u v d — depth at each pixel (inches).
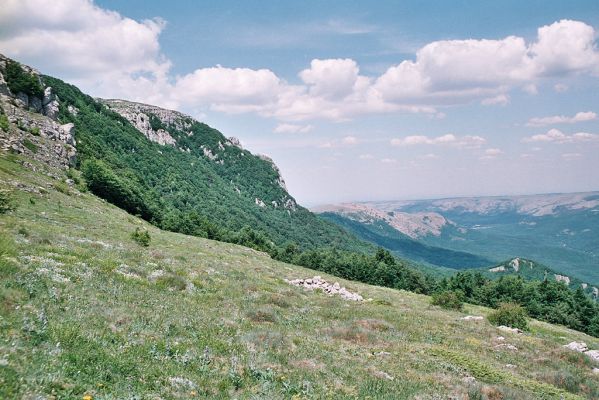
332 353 903.7
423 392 722.2
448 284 4827.8
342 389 663.8
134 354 582.2
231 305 1246.9
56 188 2800.2
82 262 1146.7
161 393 478.6
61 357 476.7
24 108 4035.4
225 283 1659.7
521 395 781.3
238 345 786.8
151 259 1670.8
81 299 773.3
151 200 4909.0
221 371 622.5
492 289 4707.2
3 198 1782.7
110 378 474.0
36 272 843.4
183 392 502.0
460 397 730.8
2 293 624.7
